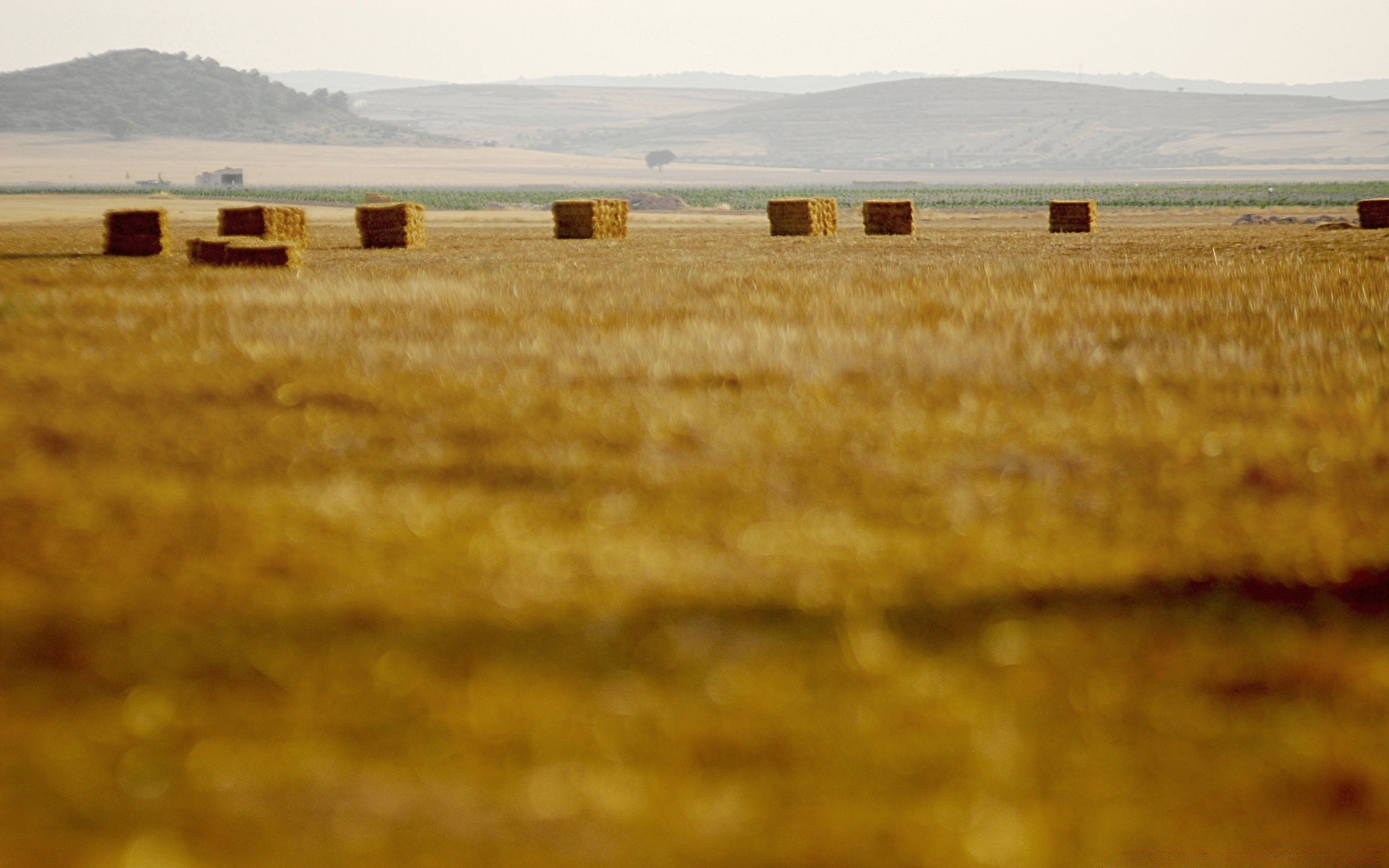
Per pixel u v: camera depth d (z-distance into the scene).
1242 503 26.66
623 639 18.58
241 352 47.19
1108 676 17.16
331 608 19.48
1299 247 133.25
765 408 37.06
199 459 30.44
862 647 17.89
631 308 63.66
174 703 16.14
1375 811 13.78
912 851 12.79
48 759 14.60
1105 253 124.06
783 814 13.55
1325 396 38.69
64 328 53.75
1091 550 23.06
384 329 54.56
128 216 122.38
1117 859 12.82
